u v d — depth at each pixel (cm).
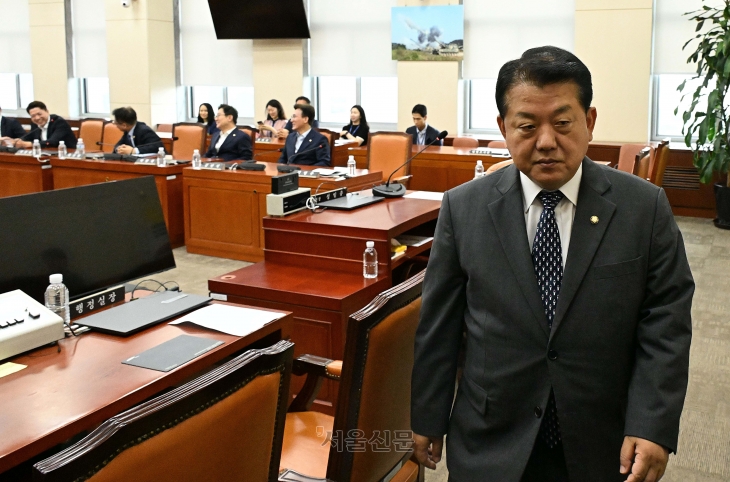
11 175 723
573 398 137
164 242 268
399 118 984
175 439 116
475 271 144
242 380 128
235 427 128
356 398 168
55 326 200
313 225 329
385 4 996
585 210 138
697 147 702
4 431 150
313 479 173
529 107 129
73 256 234
